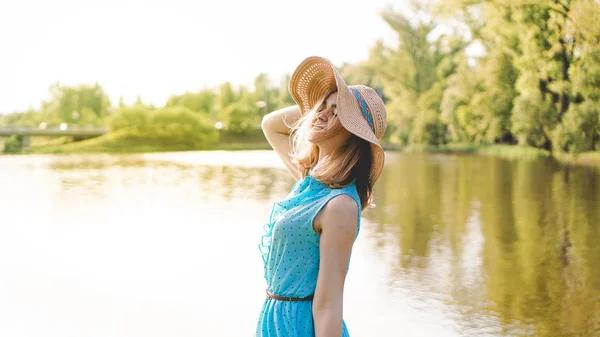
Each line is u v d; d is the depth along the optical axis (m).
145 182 19.11
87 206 13.18
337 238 1.55
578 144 23.36
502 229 9.73
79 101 92.31
